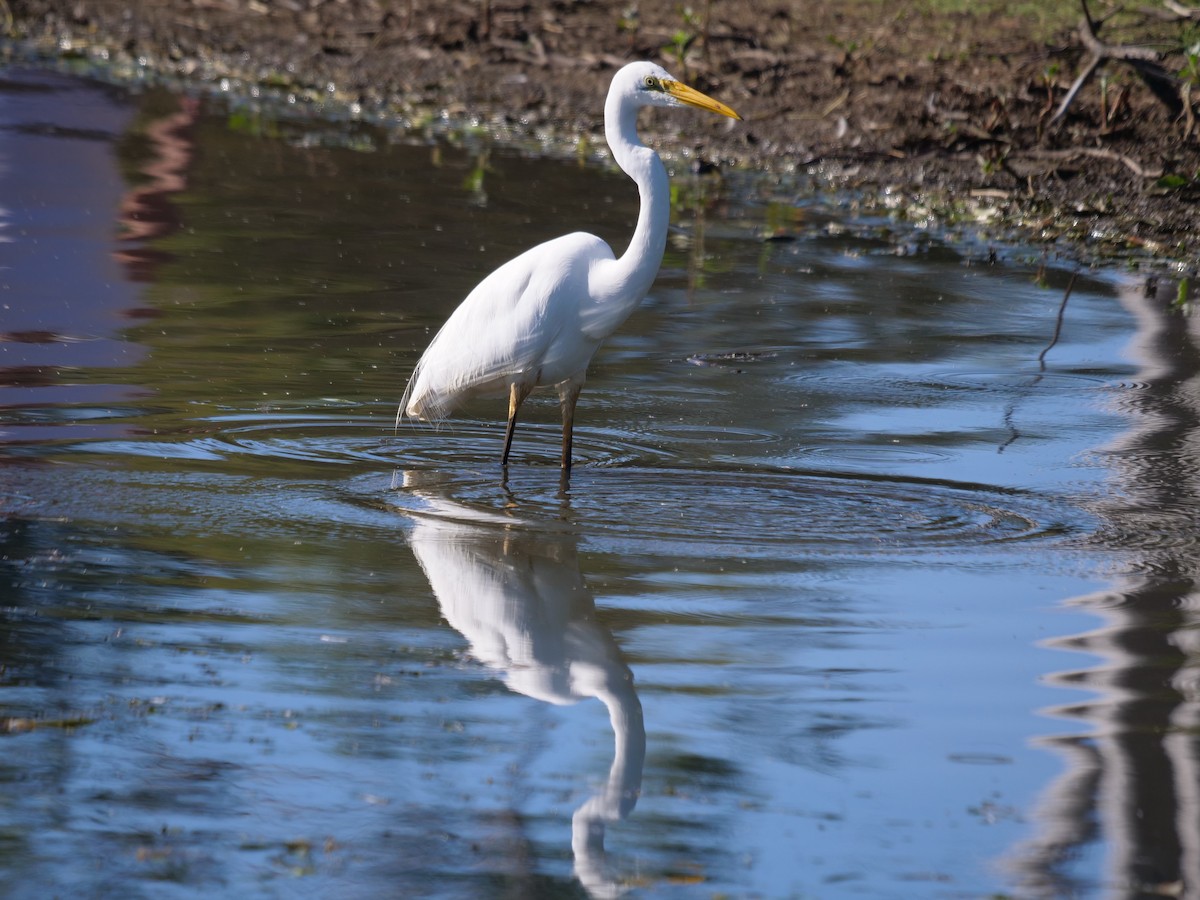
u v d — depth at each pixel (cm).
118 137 2380
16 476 1052
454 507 1027
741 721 731
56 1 3503
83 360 1327
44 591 867
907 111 2405
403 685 766
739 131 2423
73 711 732
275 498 1034
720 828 642
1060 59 2438
